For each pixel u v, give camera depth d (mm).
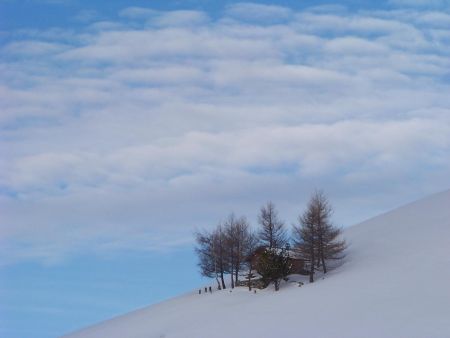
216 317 72812
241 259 91250
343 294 68938
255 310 71250
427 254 76062
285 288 80250
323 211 86000
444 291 62469
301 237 83125
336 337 54875
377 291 67125
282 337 58219
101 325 90062
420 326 53500
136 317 87938
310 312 64750
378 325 55906
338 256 86250
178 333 69375
